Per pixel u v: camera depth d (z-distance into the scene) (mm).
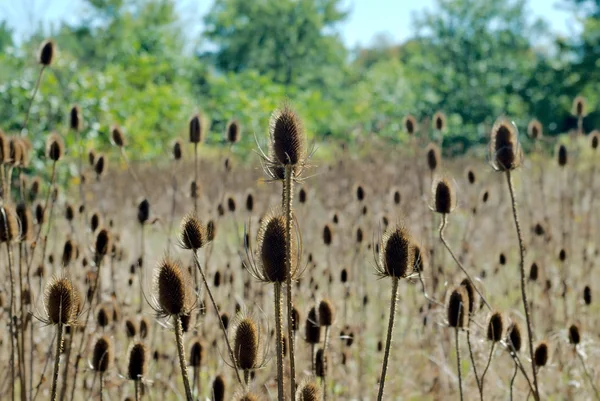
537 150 9305
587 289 6887
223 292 6824
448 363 7000
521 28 55906
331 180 12094
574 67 44625
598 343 6977
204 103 36000
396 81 51469
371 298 8578
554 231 11070
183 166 12078
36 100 15336
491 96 47938
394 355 7387
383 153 13727
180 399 6125
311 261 6965
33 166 13578
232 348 3504
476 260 9656
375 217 9680
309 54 67688
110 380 5645
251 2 67000
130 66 35156
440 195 4613
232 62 68000
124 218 10688
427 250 7289
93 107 16938
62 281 3576
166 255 3475
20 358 4844
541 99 45375
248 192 7035
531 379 6316
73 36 48312
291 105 3371
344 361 6129
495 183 12844
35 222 6000
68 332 5492
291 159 3271
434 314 6922
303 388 3455
